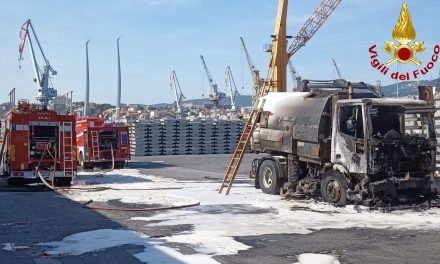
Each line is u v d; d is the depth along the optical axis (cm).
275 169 1579
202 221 1095
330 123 1405
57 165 1855
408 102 1303
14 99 2234
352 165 1273
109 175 2358
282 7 2195
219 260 762
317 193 1426
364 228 1014
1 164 1981
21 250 827
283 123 1538
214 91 10969
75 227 1023
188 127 4494
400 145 1260
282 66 2209
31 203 1387
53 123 1858
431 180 1299
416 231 984
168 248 836
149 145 4353
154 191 1673
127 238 915
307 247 848
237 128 4638
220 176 2303
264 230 994
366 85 1560
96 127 2767
